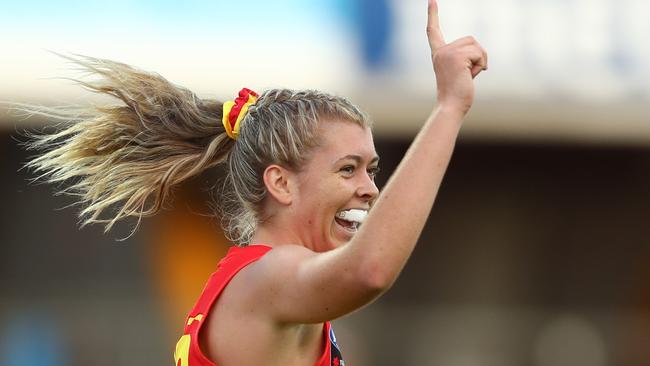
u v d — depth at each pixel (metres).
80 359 29.86
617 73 27.55
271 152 8.77
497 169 34.56
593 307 34.22
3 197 32.25
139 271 32.12
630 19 27.44
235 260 8.70
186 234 31.81
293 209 8.73
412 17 26.92
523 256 34.62
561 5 27.42
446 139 7.58
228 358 8.40
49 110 10.69
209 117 9.73
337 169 8.66
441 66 7.82
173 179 9.79
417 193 7.40
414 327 30.42
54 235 32.28
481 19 27.23
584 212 34.72
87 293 32.25
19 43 25.70
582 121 27.91
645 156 34.31
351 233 8.79
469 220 34.69
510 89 27.61
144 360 30.38
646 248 34.62
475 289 34.56
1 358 29.69
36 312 30.47
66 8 26.00
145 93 9.84
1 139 32.06
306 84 26.33
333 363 8.81
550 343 31.47
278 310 8.05
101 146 9.97
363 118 8.87
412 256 34.53
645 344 32.66
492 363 30.81
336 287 7.53
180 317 31.67
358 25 26.78
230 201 9.69
